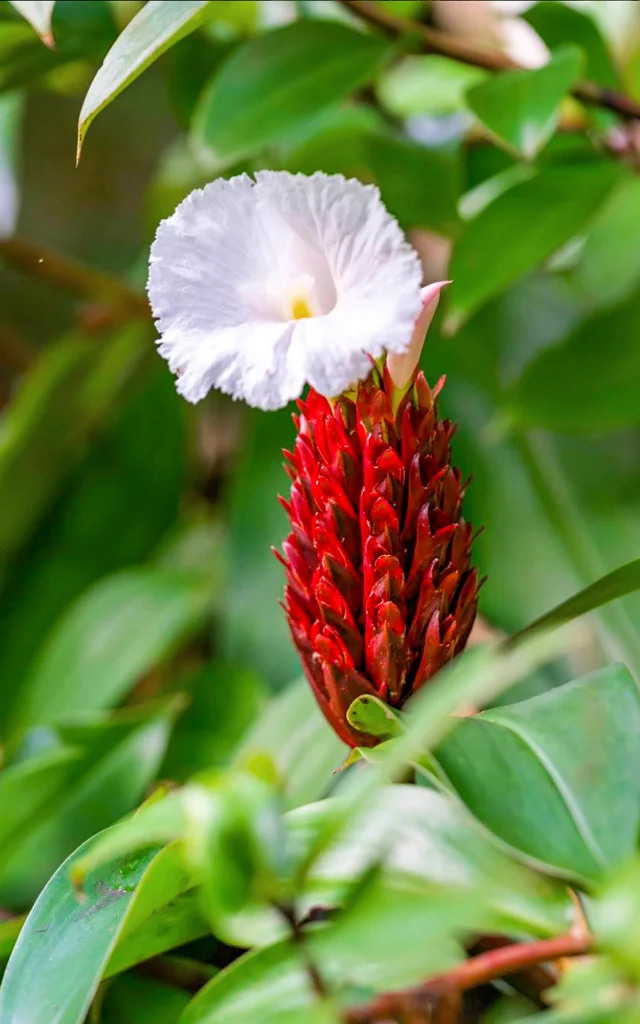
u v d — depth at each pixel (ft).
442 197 3.27
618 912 2.37
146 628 3.40
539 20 3.13
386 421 2.58
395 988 2.42
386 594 2.58
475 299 3.08
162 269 2.55
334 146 3.28
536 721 2.54
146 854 2.60
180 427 4.23
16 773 2.95
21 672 3.94
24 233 5.30
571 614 2.64
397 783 2.63
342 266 2.51
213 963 2.70
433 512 2.59
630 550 3.26
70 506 4.21
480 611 3.25
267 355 2.50
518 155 2.89
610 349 3.21
